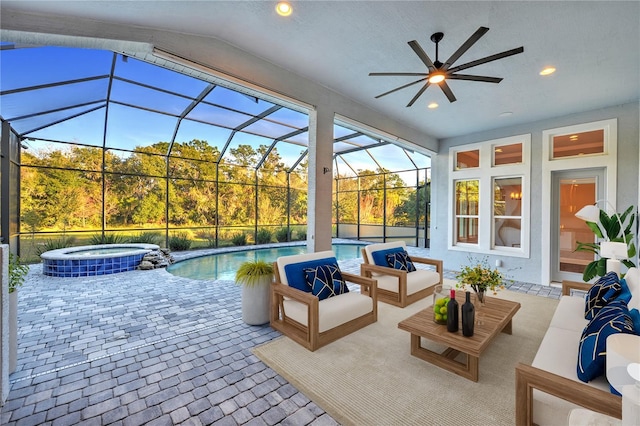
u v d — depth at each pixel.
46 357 2.47
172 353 2.56
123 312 3.56
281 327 2.97
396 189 11.02
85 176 7.70
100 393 2.00
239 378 2.20
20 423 1.72
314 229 4.25
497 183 5.90
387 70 3.86
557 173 5.22
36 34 2.40
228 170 9.83
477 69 3.56
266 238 10.74
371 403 1.91
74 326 3.13
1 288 1.84
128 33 2.74
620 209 4.52
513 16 2.62
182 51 3.02
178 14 2.71
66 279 5.17
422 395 1.99
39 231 6.99
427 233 10.05
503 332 2.99
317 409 1.87
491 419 1.76
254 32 3.11
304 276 3.11
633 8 2.45
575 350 1.92
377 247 4.31
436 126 5.80
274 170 10.90
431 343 2.75
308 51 3.45
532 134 5.38
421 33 2.98
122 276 5.45
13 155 6.18
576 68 3.49
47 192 7.12
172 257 7.60
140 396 1.97
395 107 4.98
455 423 1.74
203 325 3.18
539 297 4.35
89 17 2.55
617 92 4.14
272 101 3.95
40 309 3.64
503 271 5.66
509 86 4.01
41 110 5.52
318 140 4.26
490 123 5.57
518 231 5.61
